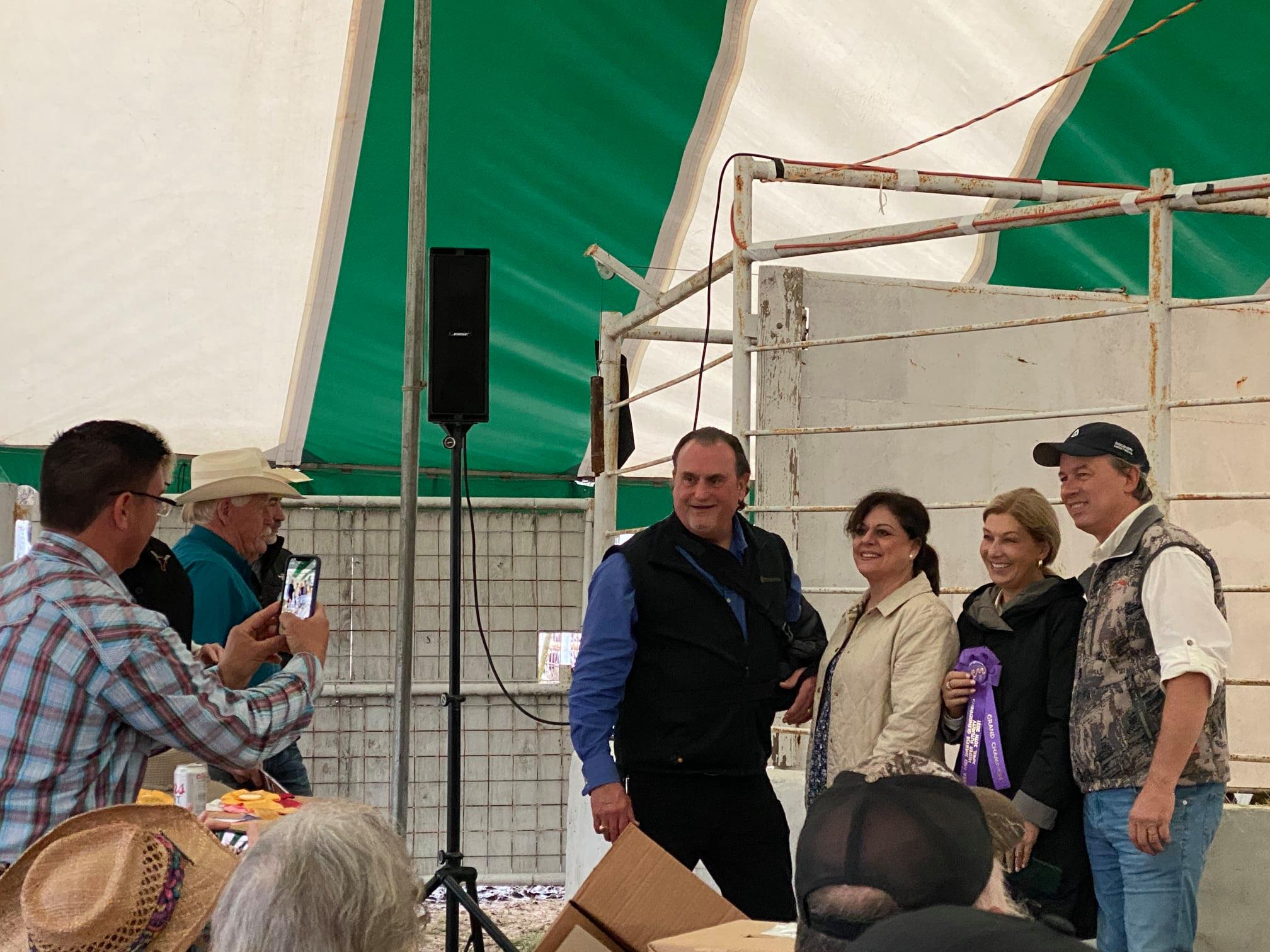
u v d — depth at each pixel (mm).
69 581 2326
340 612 6953
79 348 6512
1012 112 5504
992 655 3006
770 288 4449
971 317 4727
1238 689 5004
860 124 5629
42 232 5816
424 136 3988
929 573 3340
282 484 4430
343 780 6758
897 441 4594
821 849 992
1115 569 2832
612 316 5371
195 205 5801
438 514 7086
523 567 7176
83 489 2365
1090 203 3449
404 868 1451
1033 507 3061
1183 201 3293
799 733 4285
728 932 2223
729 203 6051
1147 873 2703
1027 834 2838
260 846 1412
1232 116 5383
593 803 3115
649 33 5176
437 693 6824
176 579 3707
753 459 4430
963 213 5918
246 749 2434
